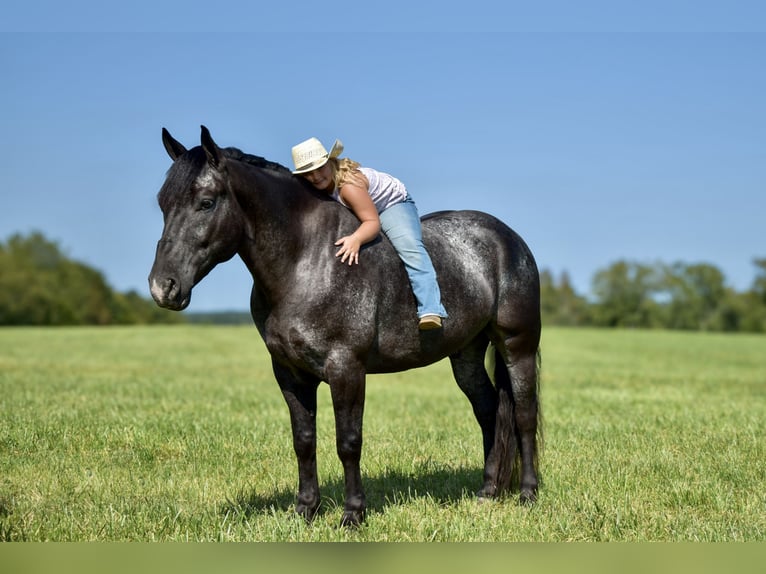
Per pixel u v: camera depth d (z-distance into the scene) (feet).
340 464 31.42
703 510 24.95
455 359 26.73
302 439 22.77
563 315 412.77
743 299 383.04
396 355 22.62
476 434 39.04
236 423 40.73
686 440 36.04
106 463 30.99
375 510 24.64
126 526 22.17
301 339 20.94
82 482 27.63
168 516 22.91
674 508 25.26
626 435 37.68
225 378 74.95
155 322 385.50
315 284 21.02
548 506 24.94
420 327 22.21
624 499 25.53
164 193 19.95
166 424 39.01
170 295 19.39
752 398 58.54
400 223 22.54
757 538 21.70
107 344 140.56
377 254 22.04
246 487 27.71
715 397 58.80
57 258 357.82
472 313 24.06
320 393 58.23
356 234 21.45
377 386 70.79
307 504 23.06
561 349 153.48
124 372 79.61
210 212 19.94
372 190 22.48
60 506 24.45
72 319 335.47
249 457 32.42
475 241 24.97
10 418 39.01
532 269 26.16
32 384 60.49
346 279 21.17
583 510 24.35
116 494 26.25
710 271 390.63
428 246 23.56
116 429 36.88
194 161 20.01
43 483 27.43
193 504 25.04
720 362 118.01
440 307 22.25
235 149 21.70
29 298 324.60
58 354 110.83
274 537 21.18
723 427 39.73
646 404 52.90
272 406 49.73
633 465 30.60
